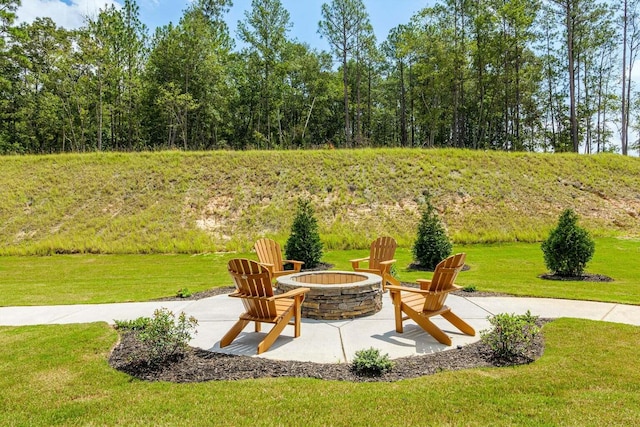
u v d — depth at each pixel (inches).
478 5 1087.0
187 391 128.9
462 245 569.0
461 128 1397.6
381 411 113.9
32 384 137.0
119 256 543.5
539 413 111.7
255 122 1521.9
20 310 253.0
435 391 126.2
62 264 501.0
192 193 693.3
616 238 581.3
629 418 108.6
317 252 428.5
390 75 1604.3
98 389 132.3
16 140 1238.9
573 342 173.0
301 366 151.0
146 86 1224.2
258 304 172.6
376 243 308.0
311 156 783.7
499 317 161.3
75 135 1323.8
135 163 775.1
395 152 799.7
